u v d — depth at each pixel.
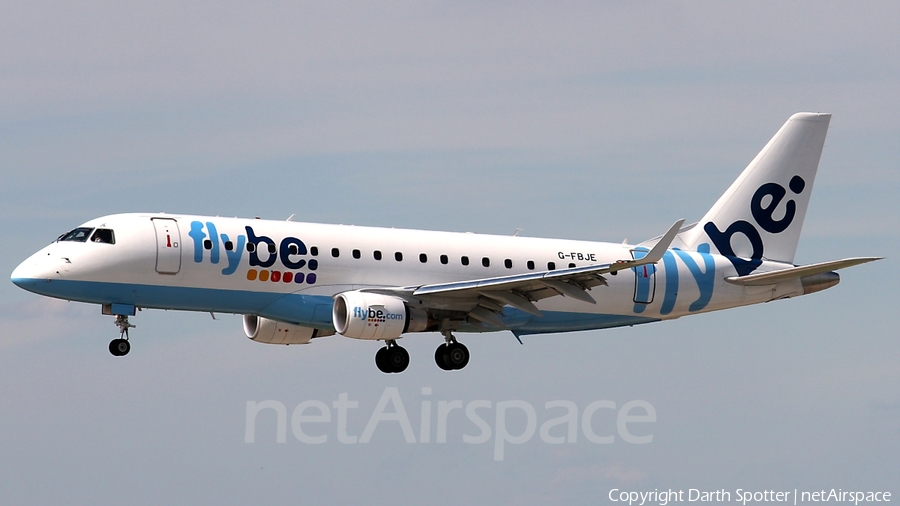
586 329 155.00
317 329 147.62
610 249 154.38
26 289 127.62
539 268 147.62
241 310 133.88
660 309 155.38
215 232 131.50
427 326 141.12
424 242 142.38
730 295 158.38
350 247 137.38
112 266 127.12
